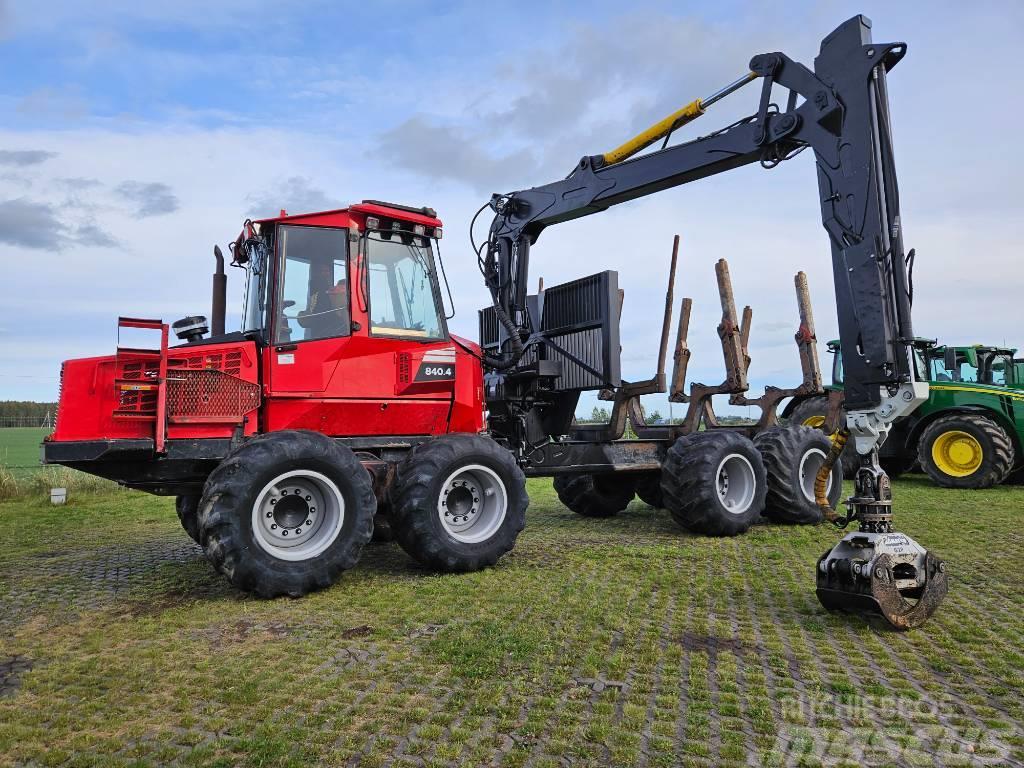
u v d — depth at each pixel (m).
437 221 5.82
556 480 8.56
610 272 6.79
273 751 2.43
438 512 5.17
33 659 3.47
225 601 4.50
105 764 2.37
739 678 3.06
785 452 7.35
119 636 3.79
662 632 3.68
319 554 4.65
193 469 4.99
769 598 4.37
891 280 4.31
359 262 5.48
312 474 4.69
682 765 2.32
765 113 5.75
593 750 2.42
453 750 2.42
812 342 8.27
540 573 5.17
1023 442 10.77
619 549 6.09
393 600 4.44
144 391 4.71
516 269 7.40
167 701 2.90
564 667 3.19
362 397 5.41
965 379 11.76
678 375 8.01
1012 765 2.32
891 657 3.32
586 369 7.01
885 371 4.16
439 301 5.88
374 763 2.35
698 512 6.66
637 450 7.59
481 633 3.69
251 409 5.02
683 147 6.38
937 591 3.91
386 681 3.07
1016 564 5.22
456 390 5.87
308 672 3.20
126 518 8.95
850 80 4.74
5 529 8.06
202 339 5.49
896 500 9.08
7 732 2.62
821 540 6.55
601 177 6.89
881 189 4.46
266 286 5.25
